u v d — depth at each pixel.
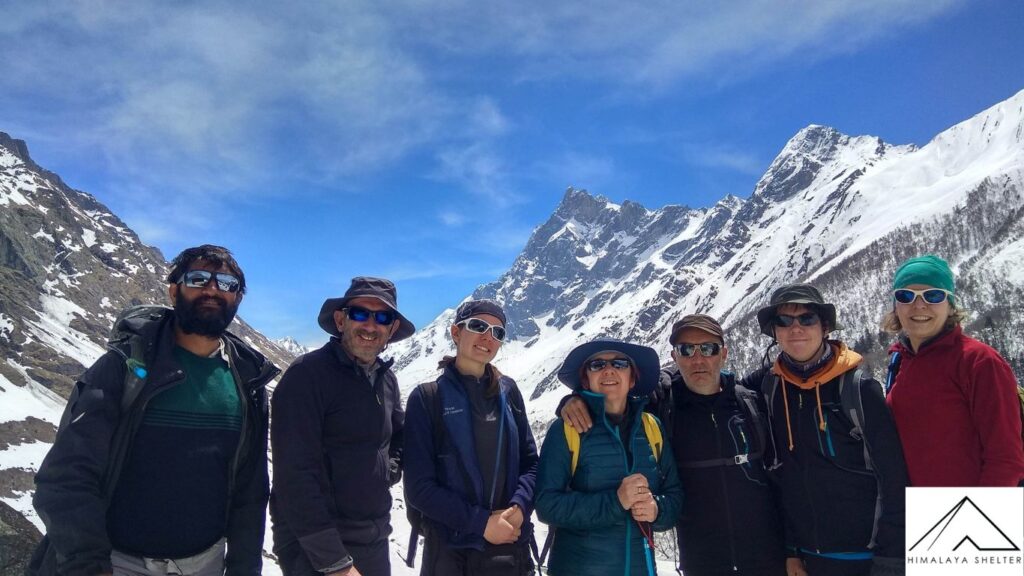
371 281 1.84
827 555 1.79
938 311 1.81
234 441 1.61
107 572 1.34
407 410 1.82
